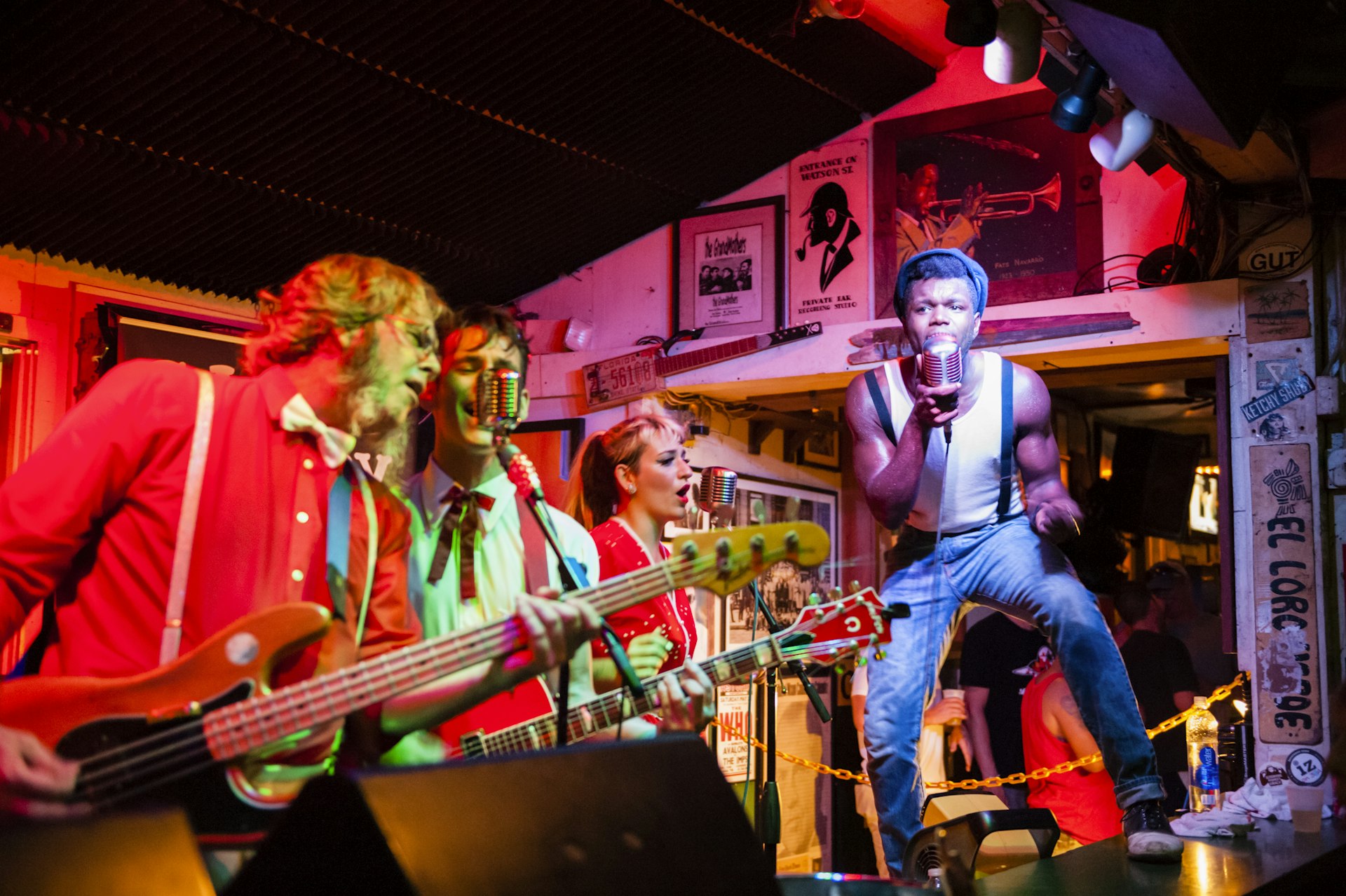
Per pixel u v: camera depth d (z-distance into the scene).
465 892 1.01
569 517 2.44
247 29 3.76
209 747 1.38
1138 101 3.35
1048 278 4.50
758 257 5.08
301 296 1.66
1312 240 4.11
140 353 4.52
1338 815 3.81
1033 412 3.14
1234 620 4.18
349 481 1.69
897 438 3.27
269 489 1.57
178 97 3.94
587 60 4.35
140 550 1.50
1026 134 4.60
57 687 1.36
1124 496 6.39
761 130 4.90
